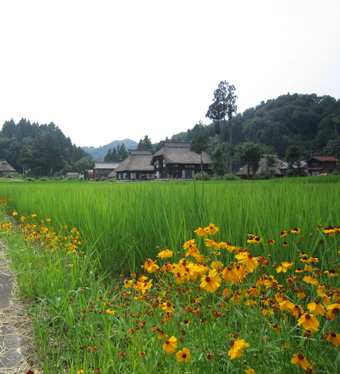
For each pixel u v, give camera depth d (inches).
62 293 114.0
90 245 164.9
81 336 91.2
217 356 63.5
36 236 181.6
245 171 2682.1
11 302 118.0
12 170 4360.2
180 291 79.6
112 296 113.7
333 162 2672.2
